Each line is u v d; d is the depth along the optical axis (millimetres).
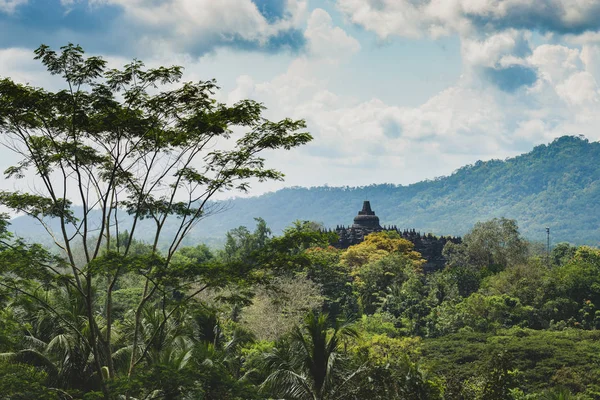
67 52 26797
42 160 29344
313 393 33312
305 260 30125
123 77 27719
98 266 27375
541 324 95688
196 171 31141
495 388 42250
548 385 62625
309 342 34844
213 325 40812
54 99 27109
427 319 88625
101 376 28016
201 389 28000
